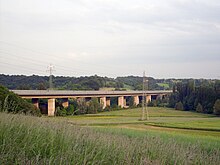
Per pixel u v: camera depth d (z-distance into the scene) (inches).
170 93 5354.3
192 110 4522.6
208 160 347.6
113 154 265.0
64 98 2960.1
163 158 302.2
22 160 197.9
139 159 280.5
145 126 2317.9
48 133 284.2
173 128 2311.8
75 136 294.0
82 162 222.8
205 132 2005.4
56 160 213.8
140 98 5565.9
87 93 3526.1
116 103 4815.5
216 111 3922.2
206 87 4399.6
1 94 1178.0
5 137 237.3
